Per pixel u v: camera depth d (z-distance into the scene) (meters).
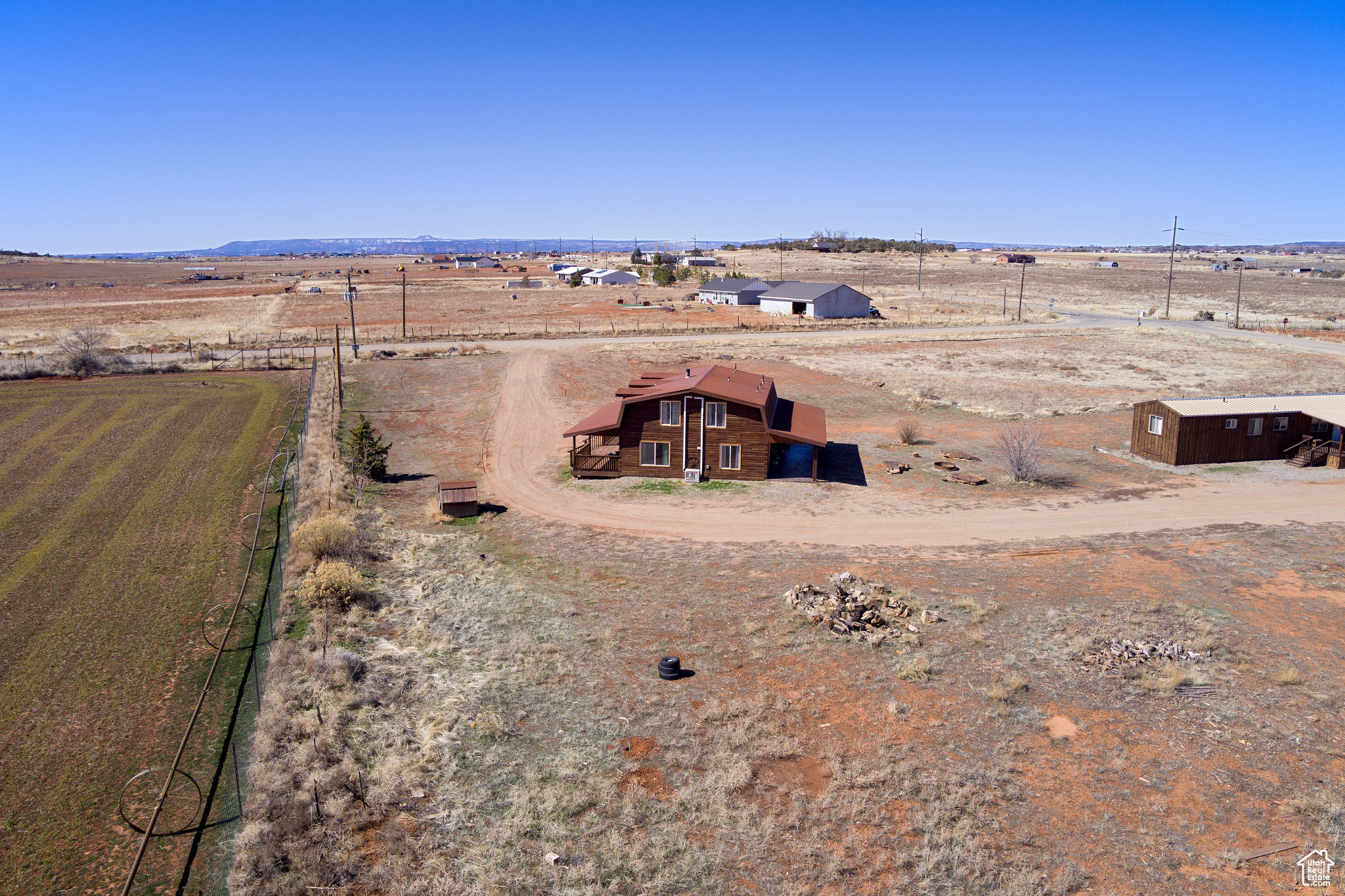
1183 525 36.38
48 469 42.91
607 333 101.31
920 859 15.98
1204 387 69.81
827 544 34.28
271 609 26.14
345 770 18.12
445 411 61.03
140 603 26.98
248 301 156.25
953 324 113.94
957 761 19.09
